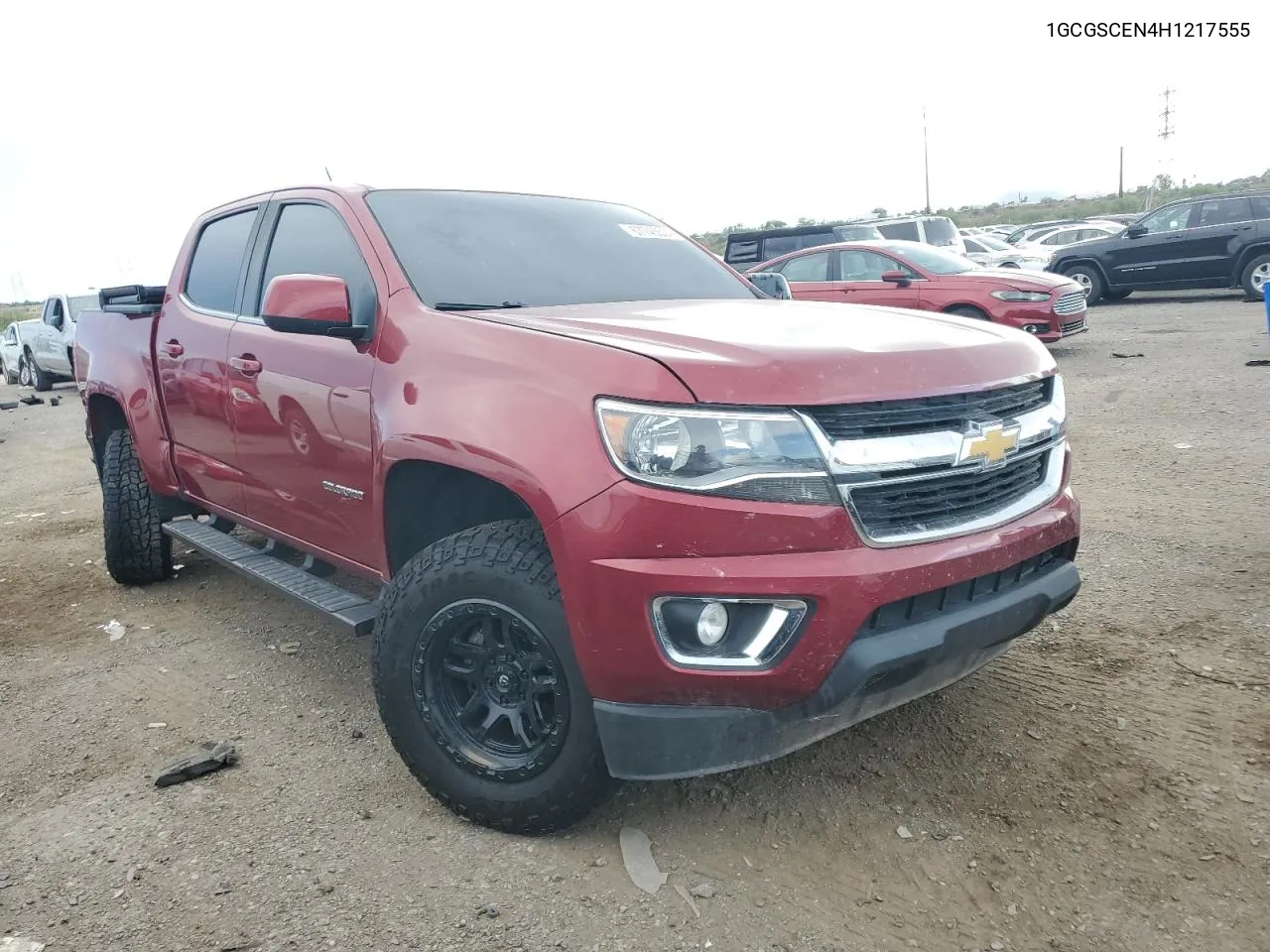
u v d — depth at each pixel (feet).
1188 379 29.91
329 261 11.30
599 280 11.64
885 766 9.77
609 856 8.55
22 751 11.00
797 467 7.29
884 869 8.22
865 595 7.34
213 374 12.75
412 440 8.88
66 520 22.26
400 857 8.64
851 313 10.26
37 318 60.44
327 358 10.42
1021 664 11.73
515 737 8.88
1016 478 8.89
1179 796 8.94
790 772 9.76
